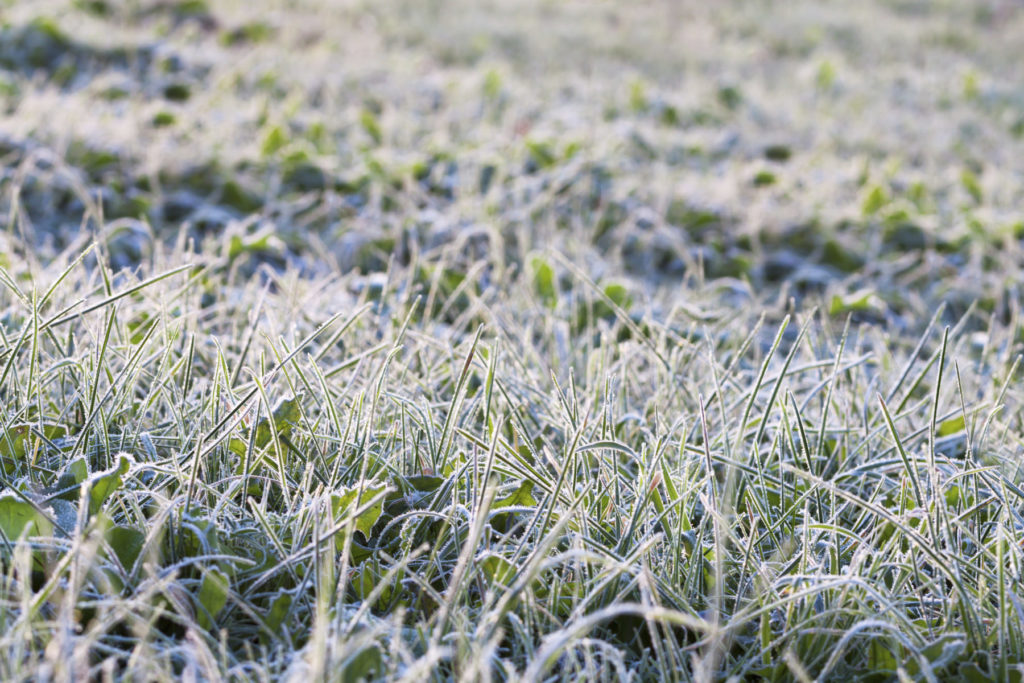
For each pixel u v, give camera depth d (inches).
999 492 26.3
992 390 31.3
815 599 23.4
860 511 26.6
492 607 23.0
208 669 20.9
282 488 24.5
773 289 45.0
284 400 26.0
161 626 22.5
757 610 22.7
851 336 37.3
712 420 29.3
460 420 28.0
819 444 27.8
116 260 37.3
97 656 22.1
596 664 23.0
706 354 31.9
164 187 46.1
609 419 27.1
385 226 43.6
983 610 23.7
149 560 22.5
